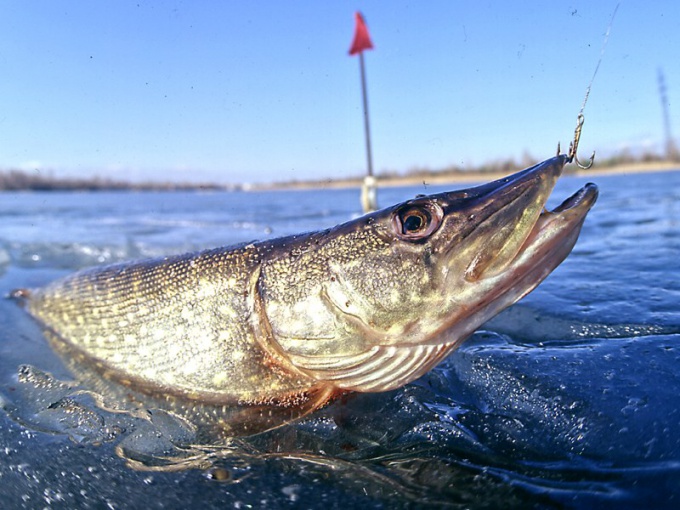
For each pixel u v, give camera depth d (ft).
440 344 0.70
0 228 3.44
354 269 0.72
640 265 1.40
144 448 0.70
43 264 2.20
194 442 0.72
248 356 0.81
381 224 0.72
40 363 1.04
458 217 0.67
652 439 0.56
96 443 0.71
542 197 0.65
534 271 0.67
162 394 0.88
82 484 0.62
